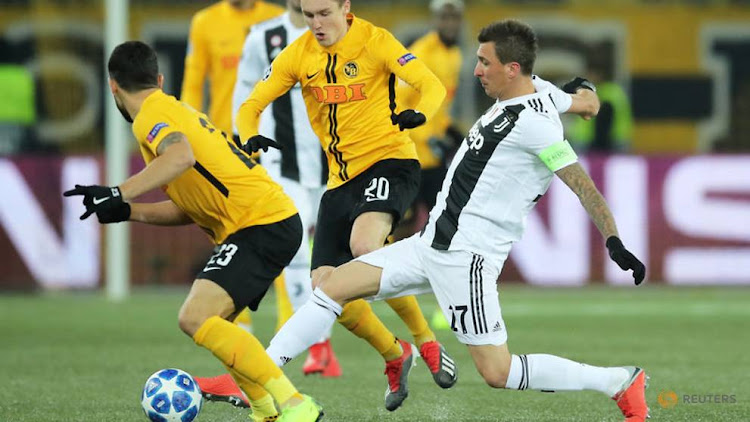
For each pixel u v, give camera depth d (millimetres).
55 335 34688
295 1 27000
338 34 21375
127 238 47625
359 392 24188
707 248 48719
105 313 40781
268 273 18594
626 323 37969
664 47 65375
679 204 48594
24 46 64375
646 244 48625
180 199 18656
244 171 18609
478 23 64500
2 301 45156
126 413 21531
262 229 18531
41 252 47750
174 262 49469
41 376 26547
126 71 18109
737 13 65188
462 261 18219
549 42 65438
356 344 33000
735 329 36344
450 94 38219
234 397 20219
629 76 65312
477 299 18203
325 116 22109
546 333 35312
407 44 64312
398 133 22188
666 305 43344
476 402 22906
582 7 65312
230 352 17750
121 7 44750
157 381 18875
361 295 18984
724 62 65438
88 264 47781
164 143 17594
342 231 22297
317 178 27625
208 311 17875
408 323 21531
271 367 17875
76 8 64812
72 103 63656
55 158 47562
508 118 18156
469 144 18578
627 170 48469
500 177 18219
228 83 31281
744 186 48500
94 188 17031
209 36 31203
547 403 22766
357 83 21688
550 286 49094
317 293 19000
